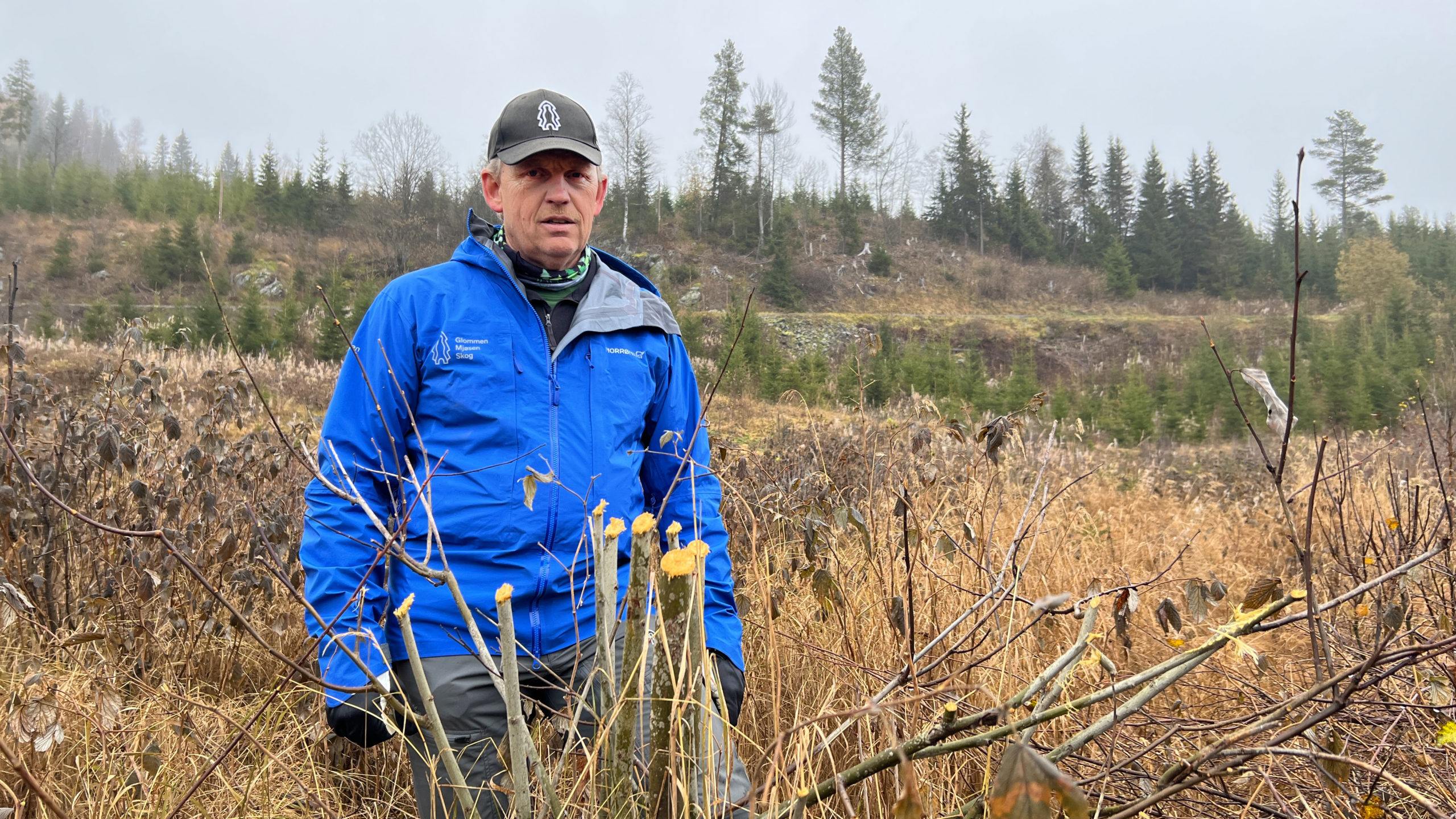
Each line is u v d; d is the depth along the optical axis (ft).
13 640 7.84
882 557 8.63
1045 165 274.36
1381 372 81.56
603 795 4.24
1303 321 174.60
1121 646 8.21
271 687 8.11
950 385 88.02
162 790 5.88
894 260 213.46
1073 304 206.80
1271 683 8.20
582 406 6.04
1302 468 22.90
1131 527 18.12
